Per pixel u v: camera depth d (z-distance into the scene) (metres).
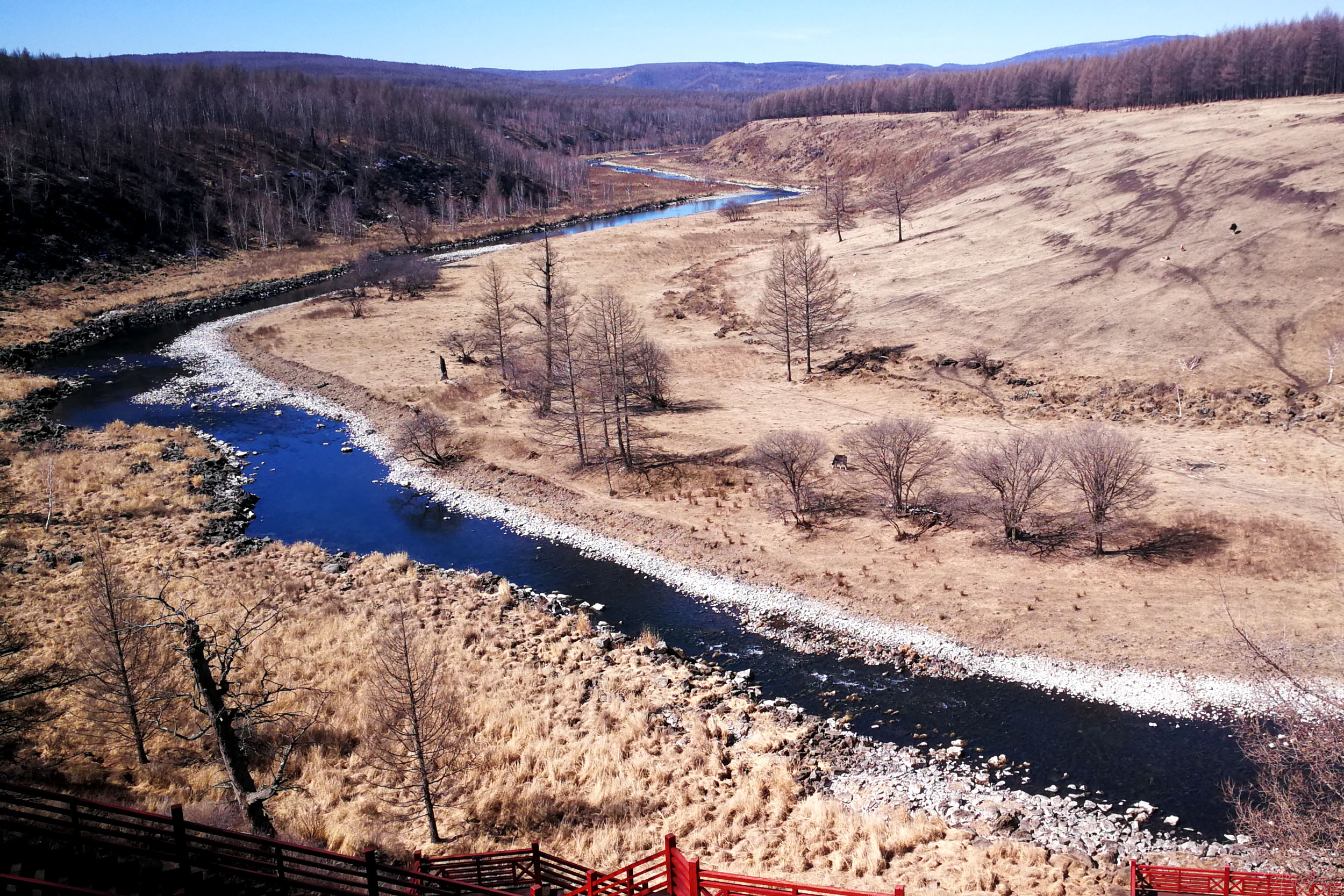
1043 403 54.94
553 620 36.31
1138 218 78.44
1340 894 16.94
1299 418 48.34
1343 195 68.12
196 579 37.88
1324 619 32.72
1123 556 37.88
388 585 38.94
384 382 67.81
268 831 20.33
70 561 39.84
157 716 25.75
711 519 44.94
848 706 30.73
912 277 82.88
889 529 42.28
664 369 63.03
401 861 20.52
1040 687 31.25
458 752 25.42
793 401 59.94
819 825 24.12
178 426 60.06
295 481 52.09
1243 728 25.25
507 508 48.25
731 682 32.09
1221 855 22.91
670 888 16.31
